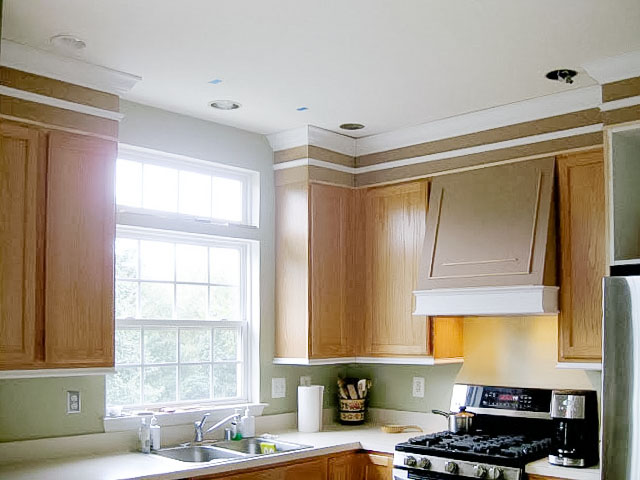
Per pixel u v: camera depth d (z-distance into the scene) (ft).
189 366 13.48
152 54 10.41
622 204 10.69
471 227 12.98
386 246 14.56
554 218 12.14
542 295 11.64
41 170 10.35
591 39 9.84
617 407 9.14
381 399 15.69
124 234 12.72
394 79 11.44
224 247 14.30
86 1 8.68
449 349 14.05
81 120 10.80
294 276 14.37
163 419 12.50
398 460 12.33
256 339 14.39
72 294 10.53
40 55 10.27
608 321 9.36
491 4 8.76
